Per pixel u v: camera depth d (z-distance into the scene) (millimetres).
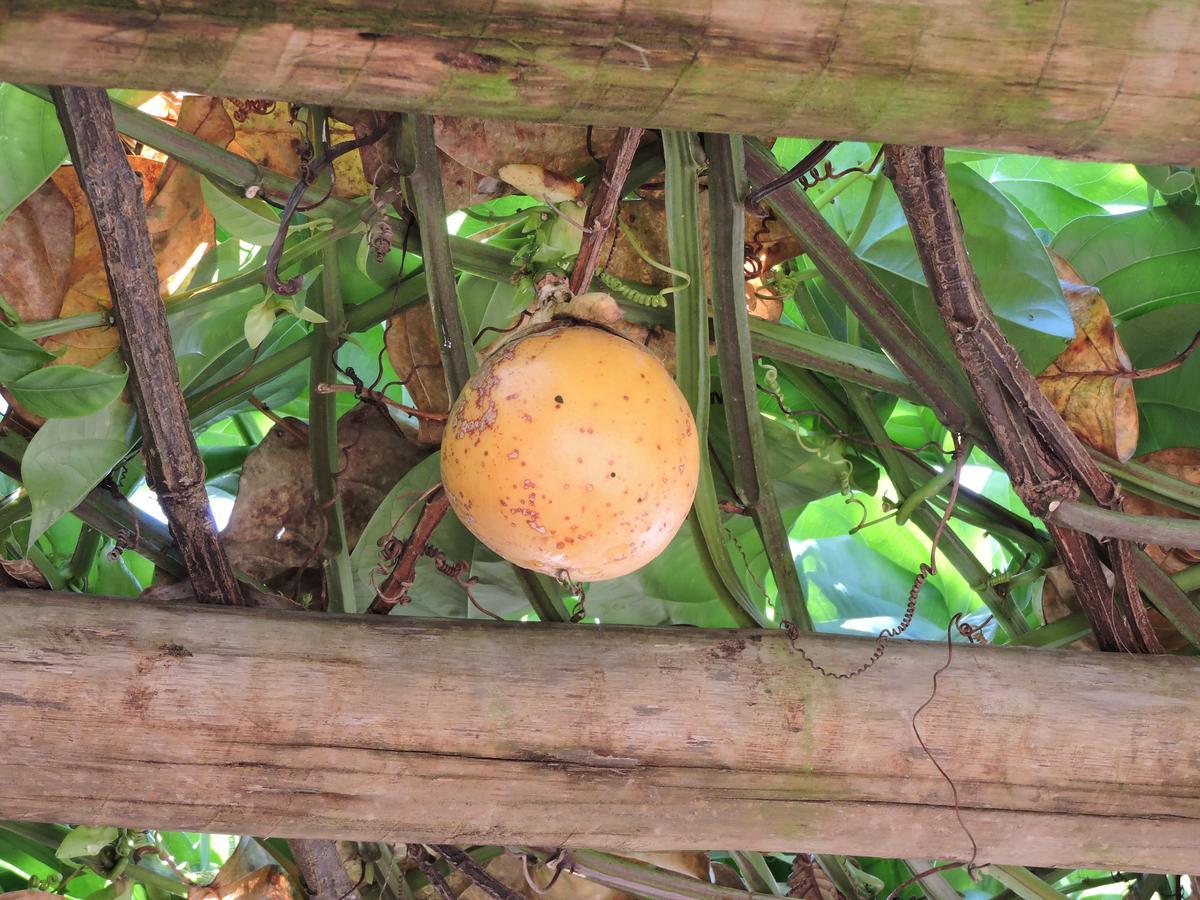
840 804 605
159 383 564
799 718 601
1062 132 488
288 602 617
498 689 584
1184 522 623
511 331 551
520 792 585
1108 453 696
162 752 561
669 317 689
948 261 567
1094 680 628
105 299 638
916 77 470
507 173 587
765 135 489
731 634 613
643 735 590
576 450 491
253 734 566
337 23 438
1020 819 615
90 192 526
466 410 509
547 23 448
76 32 427
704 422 620
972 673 621
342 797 575
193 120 651
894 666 618
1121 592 656
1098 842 621
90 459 605
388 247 625
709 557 656
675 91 466
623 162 544
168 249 668
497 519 502
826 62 464
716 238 605
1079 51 469
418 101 462
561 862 678
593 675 592
